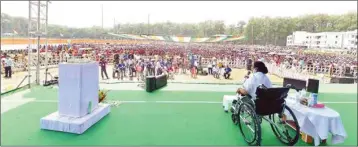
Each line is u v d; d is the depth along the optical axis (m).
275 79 12.62
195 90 8.84
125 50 16.91
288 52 17.22
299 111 4.07
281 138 4.21
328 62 14.03
